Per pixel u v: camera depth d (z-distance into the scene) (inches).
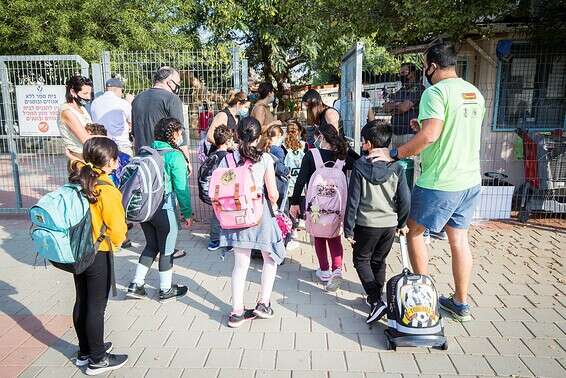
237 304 151.1
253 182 142.1
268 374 126.1
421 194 148.1
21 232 257.6
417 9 273.1
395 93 257.9
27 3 588.7
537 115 305.3
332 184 166.4
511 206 288.2
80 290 128.2
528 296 170.7
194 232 254.4
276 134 220.2
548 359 131.7
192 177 413.7
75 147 205.5
